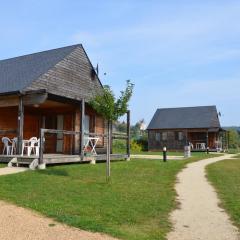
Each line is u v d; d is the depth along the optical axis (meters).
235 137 69.69
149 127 55.62
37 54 23.28
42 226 7.75
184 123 53.69
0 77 20.67
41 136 16.12
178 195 12.22
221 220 9.23
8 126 20.55
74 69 21.62
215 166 22.08
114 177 14.91
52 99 18.84
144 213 9.41
